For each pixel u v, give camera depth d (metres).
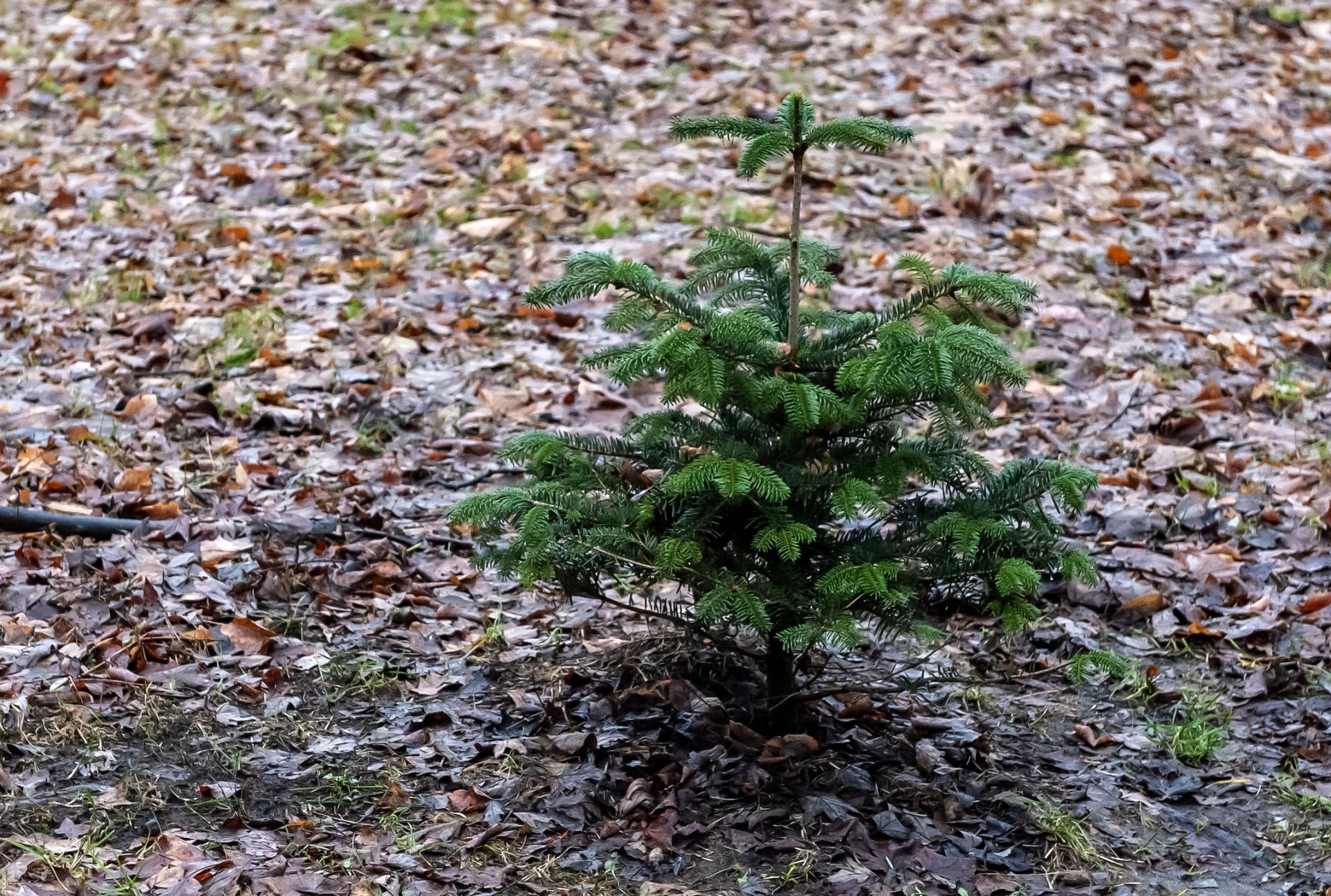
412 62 11.22
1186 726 4.82
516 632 5.25
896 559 4.19
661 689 4.81
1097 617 5.48
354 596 5.41
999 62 11.34
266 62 11.33
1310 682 5.02
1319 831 4.33
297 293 8.01
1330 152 10.15
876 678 5.04
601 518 4.23
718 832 4.17
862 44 11.63
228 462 6.32
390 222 8.92
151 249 8.51
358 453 6.50
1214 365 7.42
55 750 4.38
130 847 3.96
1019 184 9.38
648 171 9.55
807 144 4.14
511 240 8.69
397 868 3.95
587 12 12.26
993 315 7.74
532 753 4.53
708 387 3.88
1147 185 9.48
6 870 3.79
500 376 7.20
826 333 4.61
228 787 4.25
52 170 9.66
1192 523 6.02
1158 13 12.49
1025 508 4.26
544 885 3.92
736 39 11.79
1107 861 4.17
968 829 4.26
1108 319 7.84
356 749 4.52
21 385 6.96
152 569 5.39
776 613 4.18
